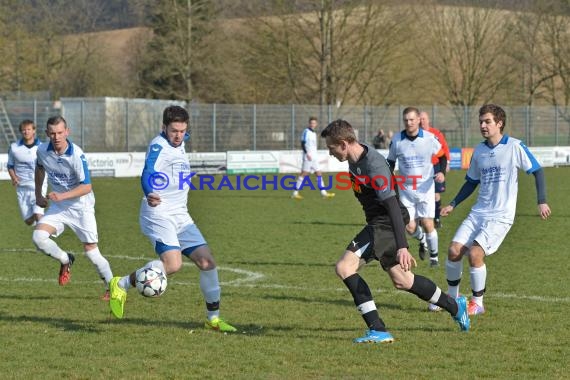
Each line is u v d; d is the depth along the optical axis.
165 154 15.30
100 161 69.19
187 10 95.12
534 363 13.05
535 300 18.73
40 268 24.23
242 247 28.83
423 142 23.53
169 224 15.41
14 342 14.55
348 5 95.25
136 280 15.16
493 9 105.62
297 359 13.32
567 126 90.81
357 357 13.43
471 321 16.44
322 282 21.48
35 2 108.56
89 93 111.00
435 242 24.11
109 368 12.75
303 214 41.03
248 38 96.50
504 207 17.11
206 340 14.75
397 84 100.62
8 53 106.31
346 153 14.03
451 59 106.25
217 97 99.88
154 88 101.69
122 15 118.88
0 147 73.38
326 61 96.31
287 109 79.94
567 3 103.50
